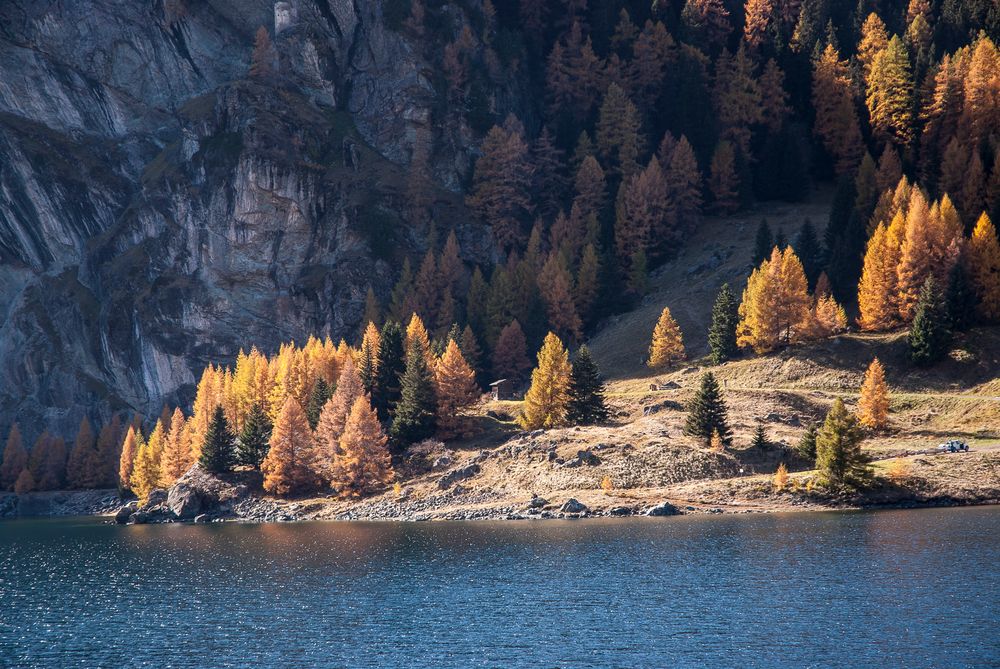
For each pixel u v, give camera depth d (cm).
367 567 8012
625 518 9938
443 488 11812
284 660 5409
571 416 12875
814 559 7188
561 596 6531
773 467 10700
